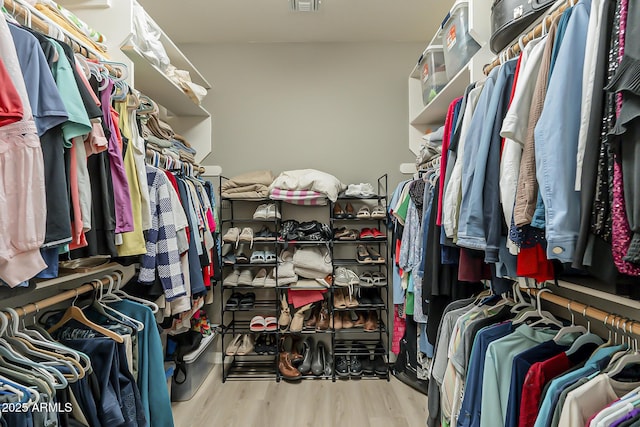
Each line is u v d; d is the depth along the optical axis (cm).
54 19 117
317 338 263
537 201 79
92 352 110
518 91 88
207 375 242
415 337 220
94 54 128
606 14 66
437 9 226
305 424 185
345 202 267
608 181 65
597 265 68
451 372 131
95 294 135
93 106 96
